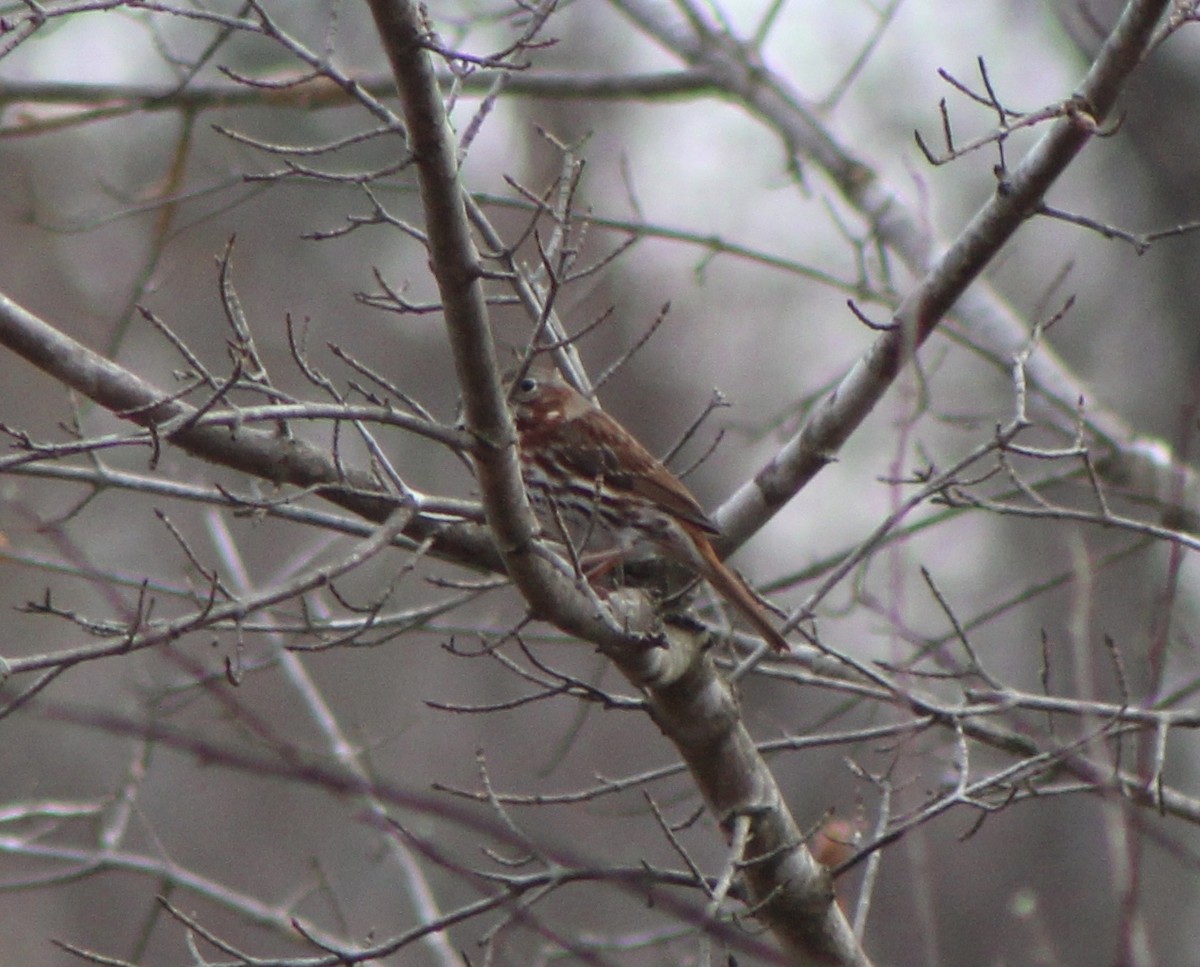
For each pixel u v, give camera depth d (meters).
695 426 9.50
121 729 4.43
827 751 19.36
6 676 6.35
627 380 21.16
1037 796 7.98
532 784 20.55
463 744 20.98
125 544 20.97
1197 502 12.05
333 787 4.58
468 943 17.94
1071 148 8.40
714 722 8.35
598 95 15.44
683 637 8.30
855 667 8.62
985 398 18.75
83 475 7.37
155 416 7.48
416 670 21.41
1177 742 18.41
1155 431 18.67
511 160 22.50
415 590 18.53
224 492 7.30
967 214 19.73
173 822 20.33
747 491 9.84
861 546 8.79
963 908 18.08
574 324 18.12
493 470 7.12
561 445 9.90
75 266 22.20
